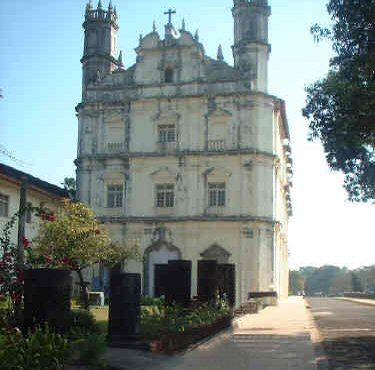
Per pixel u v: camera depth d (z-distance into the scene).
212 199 47.91
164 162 48.88
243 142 47.78
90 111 50.78
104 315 27.72
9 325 12.20
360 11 19.97
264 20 49.69
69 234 28.03
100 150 50.19
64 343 10.12
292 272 158.25
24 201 22.30
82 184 50.12
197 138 48.56
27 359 9.18
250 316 31.67
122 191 49.53
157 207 48.53
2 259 14.25
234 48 49.72
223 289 27.20
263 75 48.91
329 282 178.38
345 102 21.33
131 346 14.42
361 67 20.97
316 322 28.03
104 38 52.41
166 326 15.86
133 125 49.88
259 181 47.31
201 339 18.19
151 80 50.19
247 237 46.56
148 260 48.00
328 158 29.05
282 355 15.42
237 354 15.45
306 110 24.50
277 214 52.38
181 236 47.69
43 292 11.34
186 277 20.03
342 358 14.98
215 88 48.88
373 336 20.81
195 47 49.56
